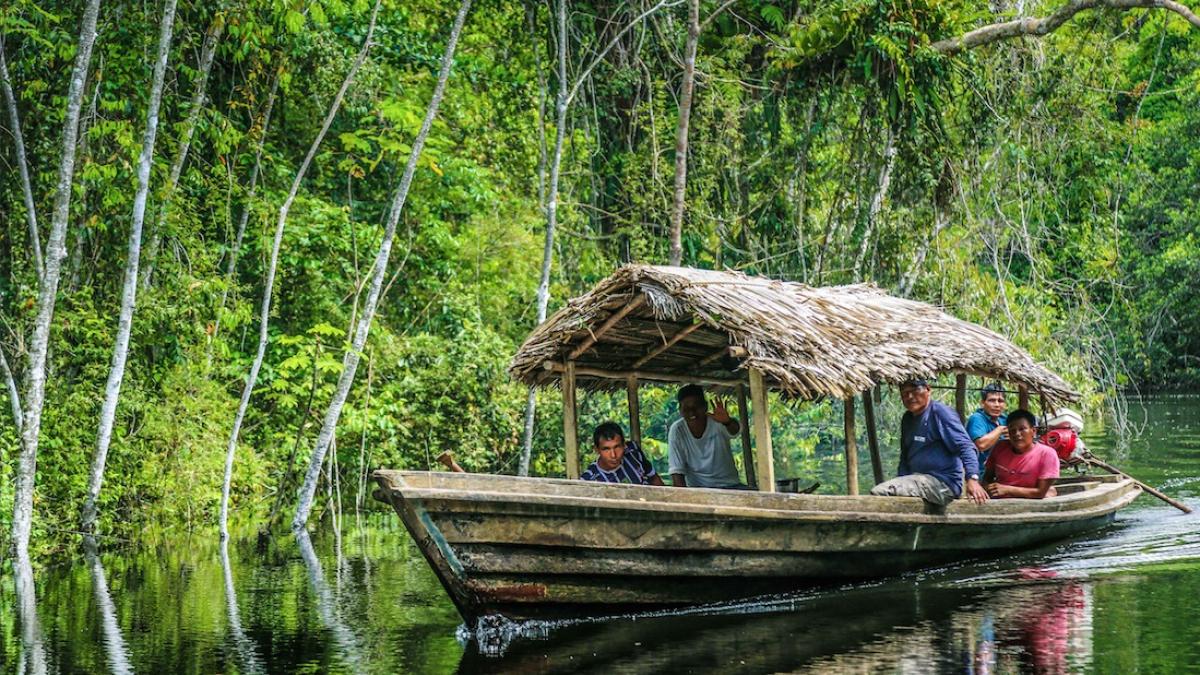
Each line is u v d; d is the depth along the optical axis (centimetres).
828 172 1791
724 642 720
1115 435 2059
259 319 1717
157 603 933
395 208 1418
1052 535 1079
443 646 746
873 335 947
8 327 1315
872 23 1650
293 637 789
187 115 1524
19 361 1349
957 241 1738
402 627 811
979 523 969
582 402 1700
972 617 760
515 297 1917
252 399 1691
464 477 740
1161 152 2916
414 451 1688
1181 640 673
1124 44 2023
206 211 1680
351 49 1764
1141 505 1305
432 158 1753
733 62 1759
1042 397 1166
